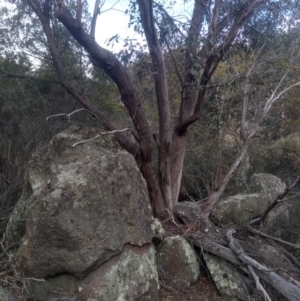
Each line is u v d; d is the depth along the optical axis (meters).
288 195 10.22
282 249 8.38
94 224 6.41
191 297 7.04
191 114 9.48
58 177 6.63
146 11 8.30
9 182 9.78
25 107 10.77
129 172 7.07
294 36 10.76
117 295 6.21
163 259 7.44
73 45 10.83
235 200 9.52
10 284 6.20
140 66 9.00
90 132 7.44
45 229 6.21
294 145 13.70
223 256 7.53
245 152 10.98
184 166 12.15
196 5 9.41
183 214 8.77
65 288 6.24
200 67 8.29
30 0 8.89
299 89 15.74
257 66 10.64
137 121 8.57
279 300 6.91
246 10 9.12
